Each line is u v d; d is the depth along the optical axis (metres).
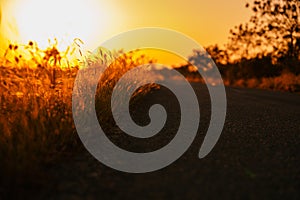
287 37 28.11
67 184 3.36
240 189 3.32
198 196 3.11
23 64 5.78
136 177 3.63
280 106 10.78
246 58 33.53
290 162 4.37
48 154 4.07
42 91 5.74
